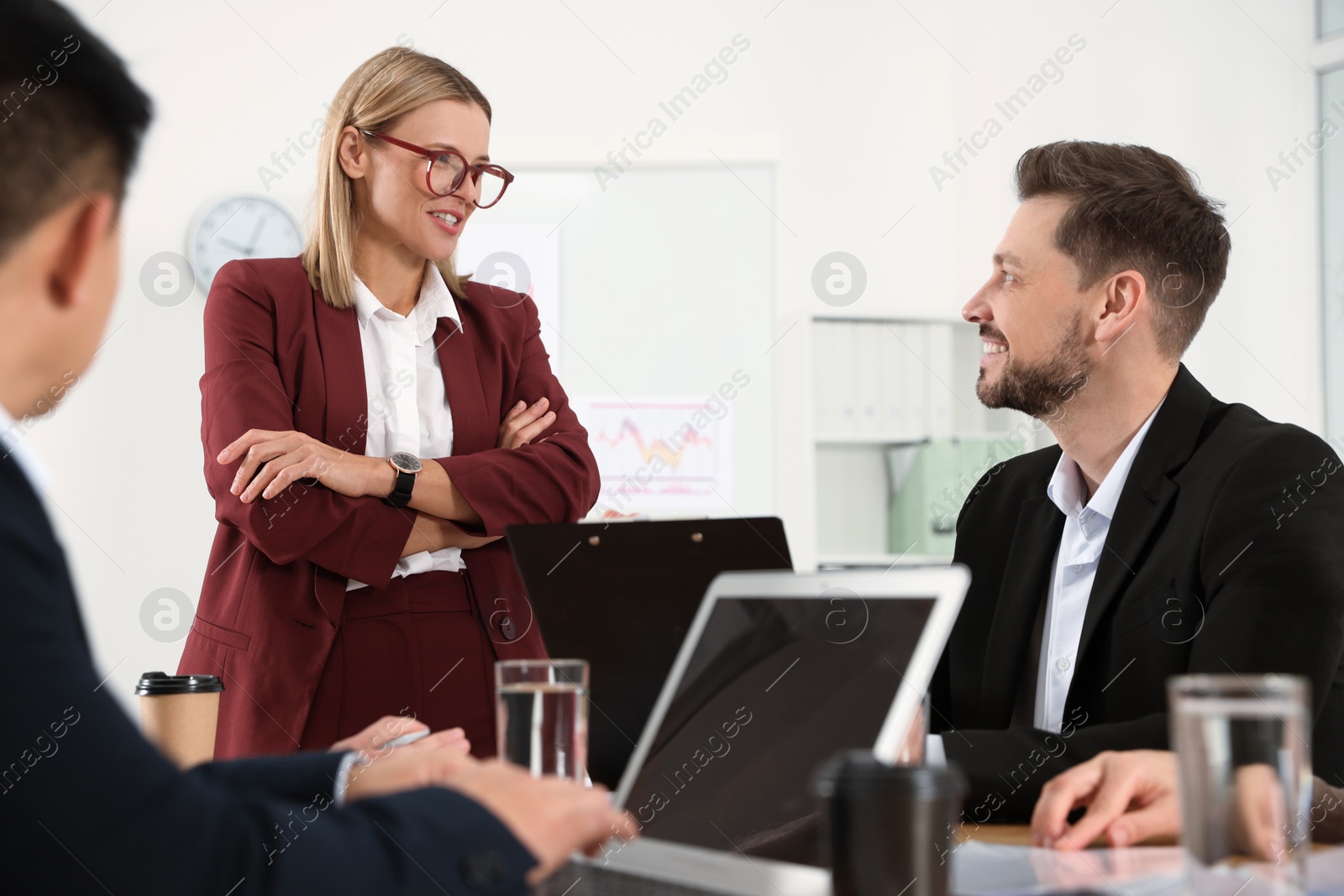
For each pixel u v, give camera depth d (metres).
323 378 1.73
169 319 3.84
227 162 3.95
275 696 1.56
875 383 4.05
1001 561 1.50
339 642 1.60
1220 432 1.29
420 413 1.80
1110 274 1.36
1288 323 3.56
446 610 1.68
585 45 4.19
